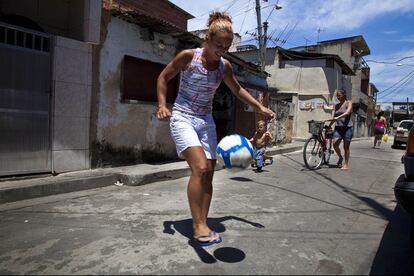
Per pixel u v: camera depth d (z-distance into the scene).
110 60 7.16
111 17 7.14
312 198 5.50
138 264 3.03
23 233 3.77
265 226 4.08
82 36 6.73
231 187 6.21
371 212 4.82
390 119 54.38
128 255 3.21
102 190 5.87
